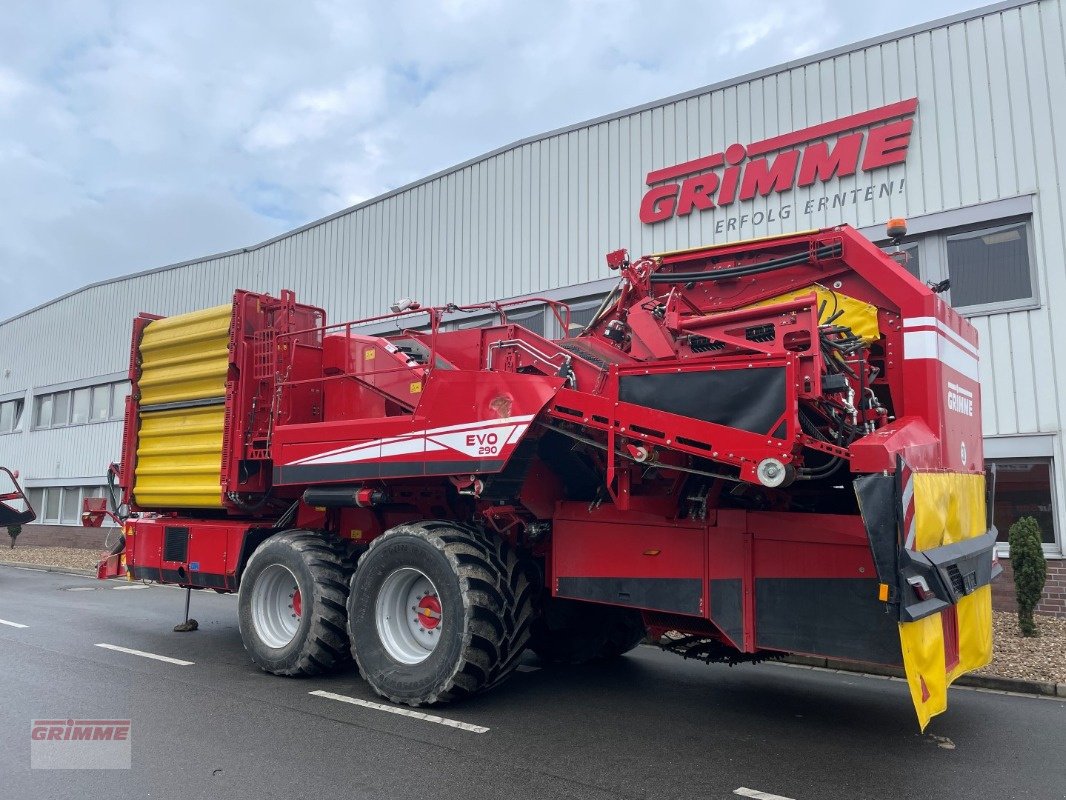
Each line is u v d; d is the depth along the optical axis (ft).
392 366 22.25
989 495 19.89
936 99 32.63
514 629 18.06
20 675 21.31
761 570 15.97
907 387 16.46
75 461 75.77
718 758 14.90
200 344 25.43
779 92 36.60
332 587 20.79
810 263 18.26
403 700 18.21
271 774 13.71
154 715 17.37
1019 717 18.42
